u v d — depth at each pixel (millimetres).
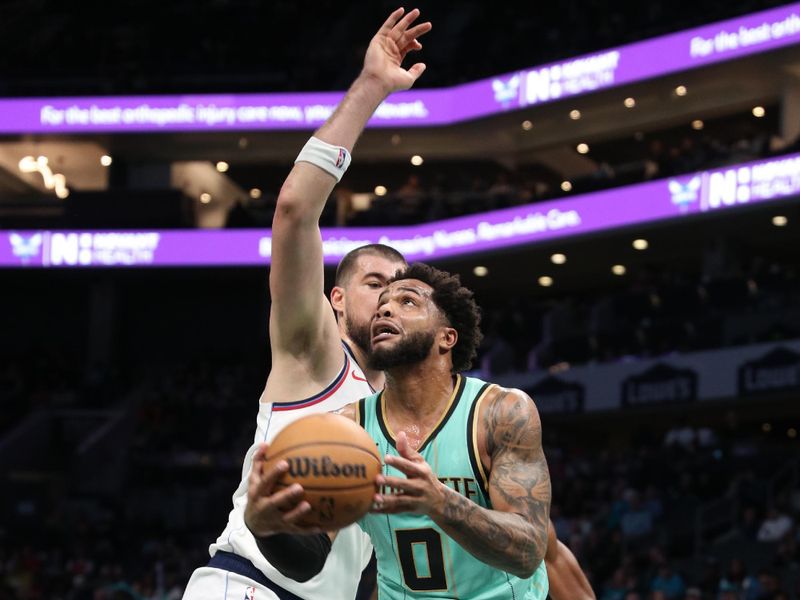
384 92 4684
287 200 4469
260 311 38062
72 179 39469
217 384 34469
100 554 25719
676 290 27219
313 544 3957
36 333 39156
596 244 30516
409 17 4754
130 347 38531
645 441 25578
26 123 35625
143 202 35062
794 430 28516
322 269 4664
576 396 27234
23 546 27016
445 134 34031
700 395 24938
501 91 32281
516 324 31219
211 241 34406
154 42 38875
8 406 35125
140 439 31672
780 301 24938
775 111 30750
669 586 17172
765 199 26359
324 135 4531
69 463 33656
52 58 38438
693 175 27859
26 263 34906
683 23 28812
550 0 35844
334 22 39000
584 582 5613
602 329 28344
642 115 31391
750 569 18250
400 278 4277
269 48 38125
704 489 20844
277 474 3480
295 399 4781
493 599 4176
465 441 4094
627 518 20344
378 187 38531
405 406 4199
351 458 3512
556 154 34844
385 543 4215
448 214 32750
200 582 4902
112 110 35375
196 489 29359
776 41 27016
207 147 36406
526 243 30719
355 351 5195
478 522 3627
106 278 37219
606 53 30141
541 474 4008
